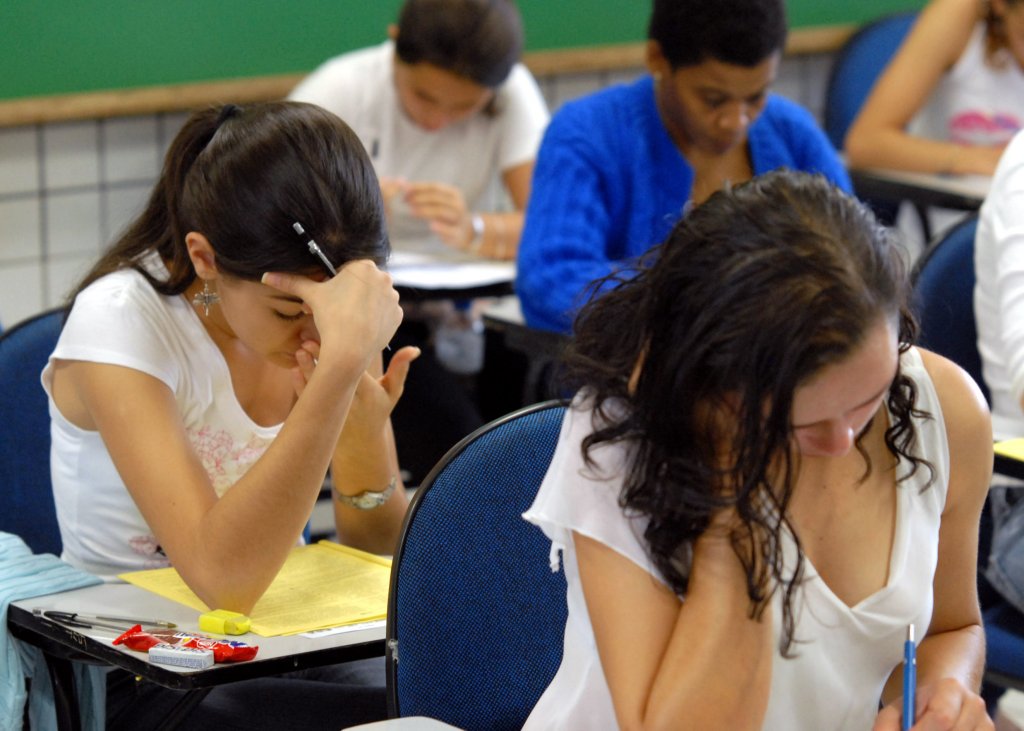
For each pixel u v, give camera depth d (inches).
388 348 123.0
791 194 72.8
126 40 222.5
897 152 233.8
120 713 109.2
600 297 82.1
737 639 77.8
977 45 233.9
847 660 83.8
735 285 70.1
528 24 260.5
